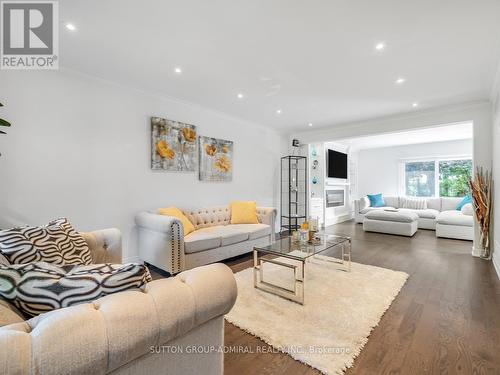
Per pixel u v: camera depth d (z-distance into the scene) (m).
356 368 1.38
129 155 3.16
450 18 1.85
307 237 2.76
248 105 3.85
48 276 0.76
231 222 4.07
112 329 0.65
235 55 2.39
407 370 1.36
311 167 6.06
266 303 2.11
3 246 1.21
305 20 1.88
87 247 1.67
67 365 0.57
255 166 5.06
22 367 0.52
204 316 0.87
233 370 1.38
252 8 1.75
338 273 2.81
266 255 3.52
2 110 2.30
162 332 0.74
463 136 6.02
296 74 2.78
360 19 1.87
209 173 4.13
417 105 3.77
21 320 0.69
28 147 2.43
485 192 3.49
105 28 1.97
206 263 3.04
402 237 4.91
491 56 2.38
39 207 2.49
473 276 2.77
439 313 1.96
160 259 2.84
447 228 4.80
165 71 2.72
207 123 4.11
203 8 1.75
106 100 2.96
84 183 2.79
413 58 2.43
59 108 2.61
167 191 3.57
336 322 1.82
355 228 6.02
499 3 1.69
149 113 3.36
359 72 2.72
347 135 5.08
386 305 2.07
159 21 1.89
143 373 0.75
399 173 7.40
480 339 1.63
